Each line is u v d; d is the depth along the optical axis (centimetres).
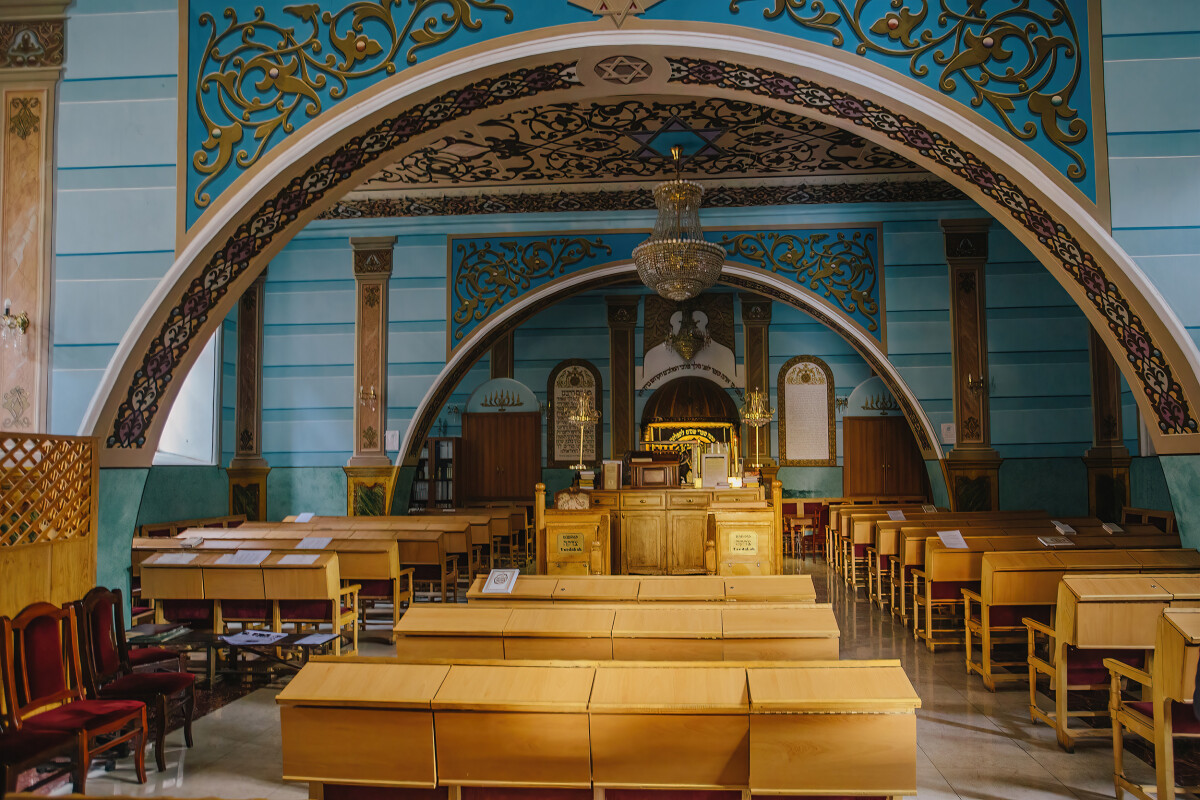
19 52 564
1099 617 425
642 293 1509
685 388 1470
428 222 1101
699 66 555
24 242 554
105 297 550
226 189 550
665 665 321
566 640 403
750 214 1052
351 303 1115
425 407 1097
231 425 1133
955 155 547
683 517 911
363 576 707
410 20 546
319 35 550
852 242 1040
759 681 307
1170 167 500
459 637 410
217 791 397
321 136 545
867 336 1030
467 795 313
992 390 1010
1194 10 502
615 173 999
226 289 596
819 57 526
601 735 302
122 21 563
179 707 521
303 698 313
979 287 1020
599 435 1497
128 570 566
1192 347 495
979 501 1002
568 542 844
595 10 534
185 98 555
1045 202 514
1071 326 1005
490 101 596
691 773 302
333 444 1115
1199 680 289
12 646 391
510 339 1516
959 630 681
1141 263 500
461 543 877
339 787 321
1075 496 994
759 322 1489
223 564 609
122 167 555
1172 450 546
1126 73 504
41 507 480
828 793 295
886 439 1462
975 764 421
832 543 1173
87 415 539
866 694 296
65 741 360
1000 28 515
